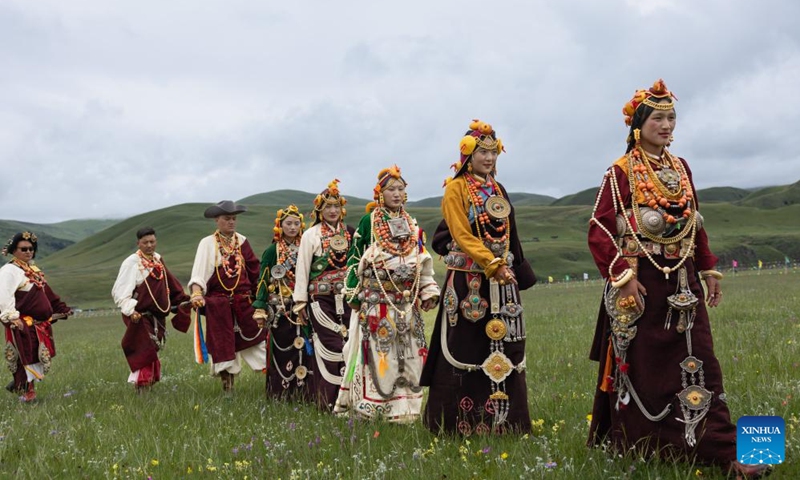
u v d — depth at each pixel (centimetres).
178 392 1050
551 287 6391
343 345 913
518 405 668
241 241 1116
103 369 1455
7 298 1042
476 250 654
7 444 693
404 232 805
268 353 995
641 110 562
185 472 588
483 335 672
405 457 591
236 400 937
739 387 734
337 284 931
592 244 551
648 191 545
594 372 952
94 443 692
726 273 6956
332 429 721
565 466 516
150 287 1122
